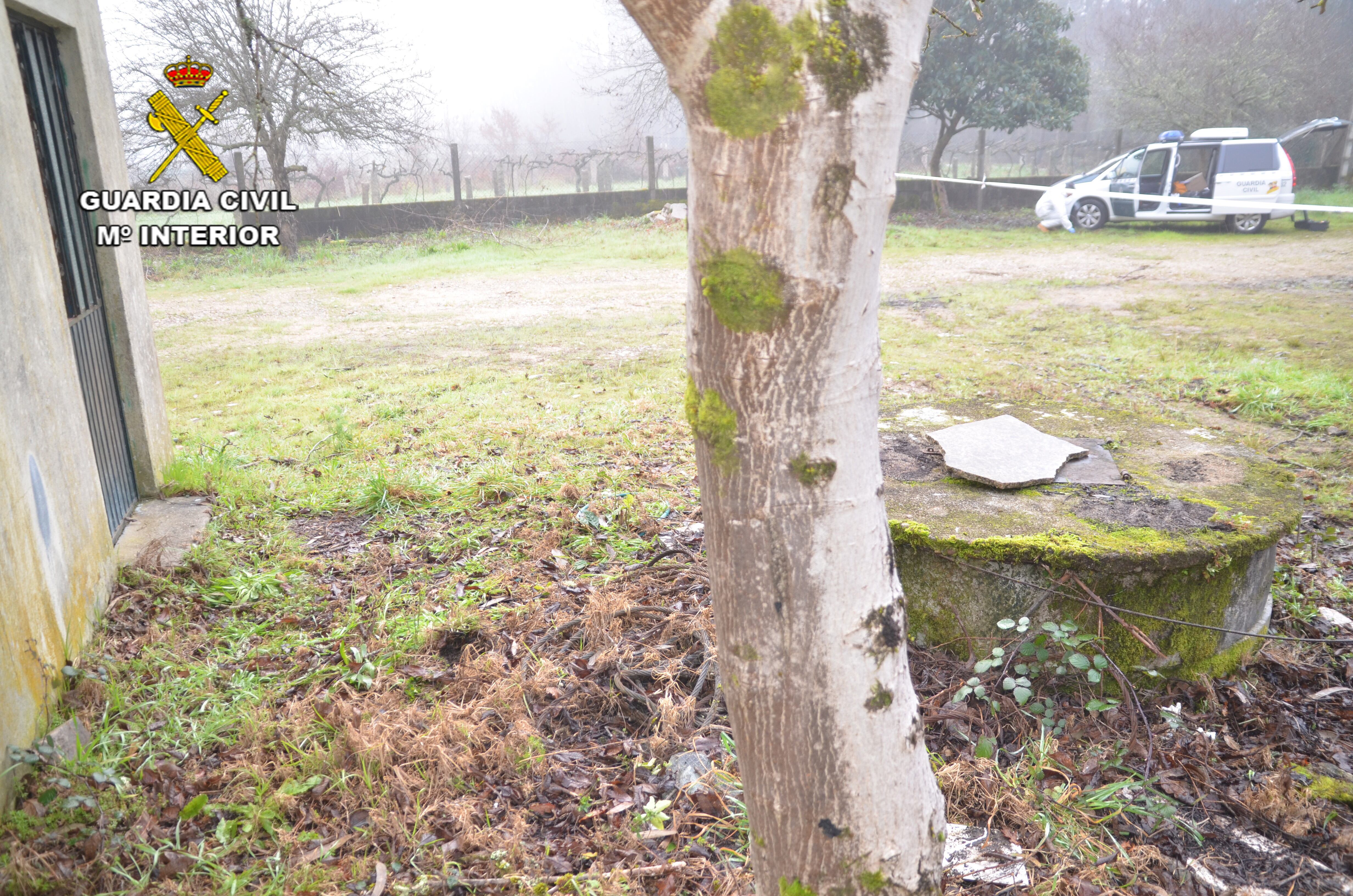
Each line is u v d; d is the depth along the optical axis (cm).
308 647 368
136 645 365
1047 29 2169
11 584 285
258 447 636
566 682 338
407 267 1661
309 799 278
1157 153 1794
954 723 305
